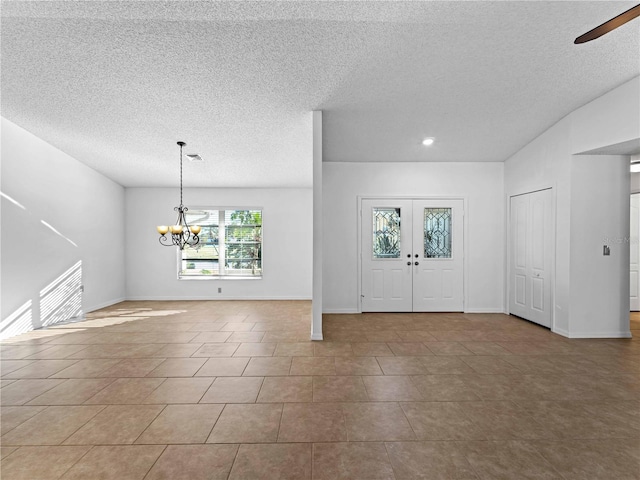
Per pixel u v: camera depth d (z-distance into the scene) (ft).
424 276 20.13
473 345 13.71
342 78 11.93
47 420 7.98
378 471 6.21
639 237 19.86
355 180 19.99
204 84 12.30
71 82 12.23
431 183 19.99
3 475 6.09
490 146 17.83
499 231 19.93
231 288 25.00
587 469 6.23
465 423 7.82
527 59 10.84
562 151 14.99
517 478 6.00
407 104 13.67
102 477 6.05
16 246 15.48
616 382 10.07
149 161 19.74
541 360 11.94
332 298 19.98
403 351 12.98
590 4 8.51
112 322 17.85
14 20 9.23
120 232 24.02
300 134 16.31
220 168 21.01
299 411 8.39
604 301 14.70
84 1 8.51
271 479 6.01
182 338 14.82
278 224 25.20
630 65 11.11
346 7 8.72
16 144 15.43
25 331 15.92
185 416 8.16
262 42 10.12
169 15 9.04
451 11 8.84
